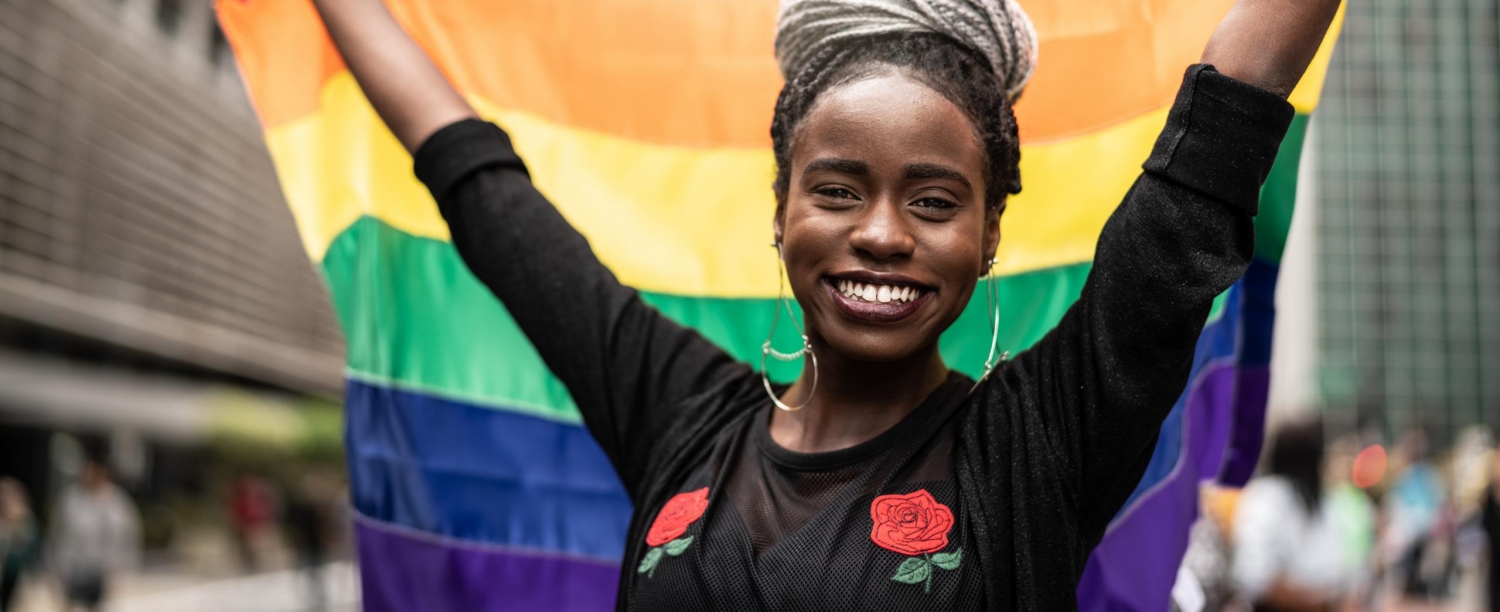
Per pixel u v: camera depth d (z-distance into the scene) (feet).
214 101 97.86
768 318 7.75
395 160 7.66
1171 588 6.56
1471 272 159.63
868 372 5.03
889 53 4.94
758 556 4.65
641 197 7.82
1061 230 7.09
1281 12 4.87
